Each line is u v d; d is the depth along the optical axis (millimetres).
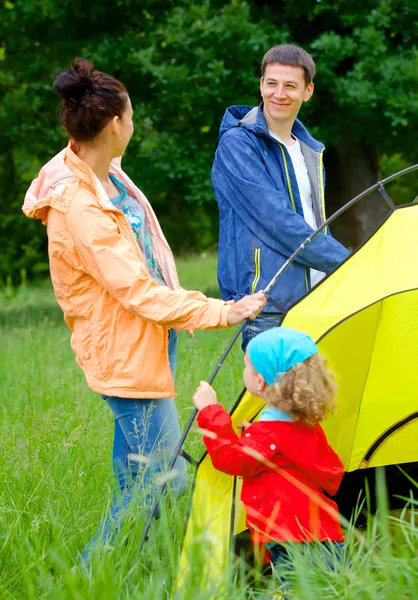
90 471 4246
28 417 5305
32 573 3268
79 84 3445
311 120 13125
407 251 3365
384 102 11898
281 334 3283
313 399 3197
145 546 3305
